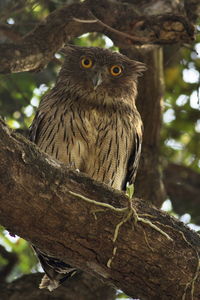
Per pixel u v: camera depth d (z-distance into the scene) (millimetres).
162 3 12414
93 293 13578
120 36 12297
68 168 7941
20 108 14953
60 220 7855
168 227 8484
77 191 7934
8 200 7504
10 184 7398
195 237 8641
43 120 11461
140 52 13469
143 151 14164
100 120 11461
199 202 16297
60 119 11305
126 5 12180
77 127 11273
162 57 14570
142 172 14156
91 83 11805
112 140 11484
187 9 12438
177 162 16828
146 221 8211
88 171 11578
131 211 8031
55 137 11281
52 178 7711
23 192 7516
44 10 14359
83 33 12352
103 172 11664
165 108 16375
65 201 7797
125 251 8242
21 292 13180
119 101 11945
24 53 11695
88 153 11383
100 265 8398
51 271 10914
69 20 12062
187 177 16453
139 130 12094
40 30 12016
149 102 13836
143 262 8352
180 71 15867
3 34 12773
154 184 14258
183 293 8555
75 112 11375
